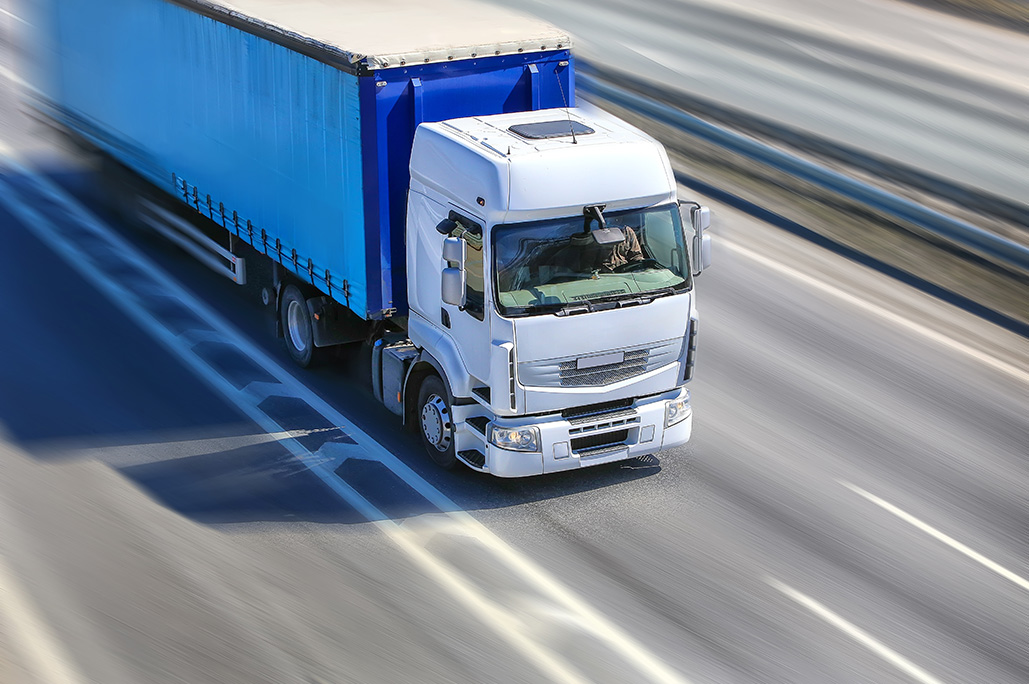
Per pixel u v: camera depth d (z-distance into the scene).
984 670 9.57
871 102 30.73
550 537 11.20
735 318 16.84
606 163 11.24
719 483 12.37
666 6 41.28
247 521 11.22
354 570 10.48
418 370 12.65
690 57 33.69
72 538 10.79
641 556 10.94
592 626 9.84
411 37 12.74
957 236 18.58
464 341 11.55
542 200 10.95
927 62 36.12
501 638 9.61
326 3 14.79
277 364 14.67
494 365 11.15
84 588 10.05
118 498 11.51
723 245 19.48
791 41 37.34
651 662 9.42
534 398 11.34
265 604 9.93
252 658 9.23
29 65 21.56
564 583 10.44
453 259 10.94
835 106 29.91
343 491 11.84
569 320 11.18
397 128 12.12
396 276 12.58
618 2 41.25
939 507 12.09
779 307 17.27
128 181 18.53
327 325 13.86
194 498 11.59
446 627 9.73
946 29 40.94
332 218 12.82
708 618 10.04
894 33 39.84
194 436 12.82
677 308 11.74
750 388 14.70
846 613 10.22
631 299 11.43
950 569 10.99
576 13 38.78
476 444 11.99
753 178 22.03
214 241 16.34
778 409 14.16
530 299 11.09
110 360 14.52
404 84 12.02
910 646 9.82
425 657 9.32
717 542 11.23
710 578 10.64
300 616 9.78
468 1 15.52
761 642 9.76
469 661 9.30
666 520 11.60
